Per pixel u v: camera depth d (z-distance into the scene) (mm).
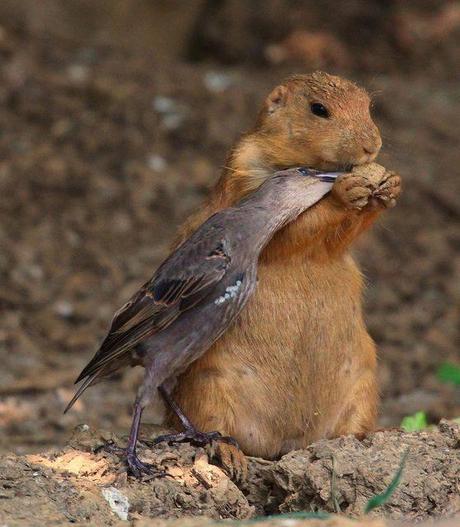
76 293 16734
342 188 8805
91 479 8453
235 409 9227
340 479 8375
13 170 19141
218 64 26094
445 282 17969
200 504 8406
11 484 8086
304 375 9305
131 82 21781
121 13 25328
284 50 26031
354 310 9406
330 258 9227
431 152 21500
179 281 8570
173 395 9367
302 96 9688
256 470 8922
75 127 20281
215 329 8680
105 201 18781
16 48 22266
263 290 9141
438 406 14031
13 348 15328
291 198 8781
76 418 13477
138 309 8672
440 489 8250
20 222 18188
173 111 20969
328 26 26703
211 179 19359
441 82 25391
